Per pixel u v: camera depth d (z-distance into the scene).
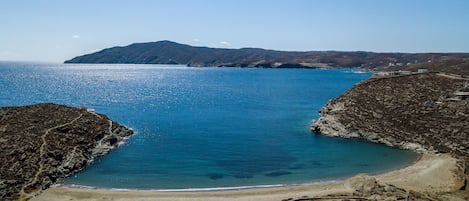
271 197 42.94
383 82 88.69
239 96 148.25
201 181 48.97
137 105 118.81
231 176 51.12
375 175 50.34
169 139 71.00
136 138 71.25
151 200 42.06
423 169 51.50
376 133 70.00
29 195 42.06
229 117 96.75
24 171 46.19
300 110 109.69
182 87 192.38
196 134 75.81
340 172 52.62
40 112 66.69
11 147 50.69
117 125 73.19
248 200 42.16
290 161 57.97
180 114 101.06
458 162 52.62
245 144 68.06
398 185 45.34
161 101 130.25
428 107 73.81
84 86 192.62
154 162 56.78
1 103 118.94
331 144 67.94
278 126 84.69
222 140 70.94
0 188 41.81
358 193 43.22
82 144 58.81
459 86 79.38
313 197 42.22
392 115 74.19
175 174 51.69
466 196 41.34
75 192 44.00
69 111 70.94
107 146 63.19
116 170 52.81
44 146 52.78
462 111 70.00
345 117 77.06
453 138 62.72
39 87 179.75
